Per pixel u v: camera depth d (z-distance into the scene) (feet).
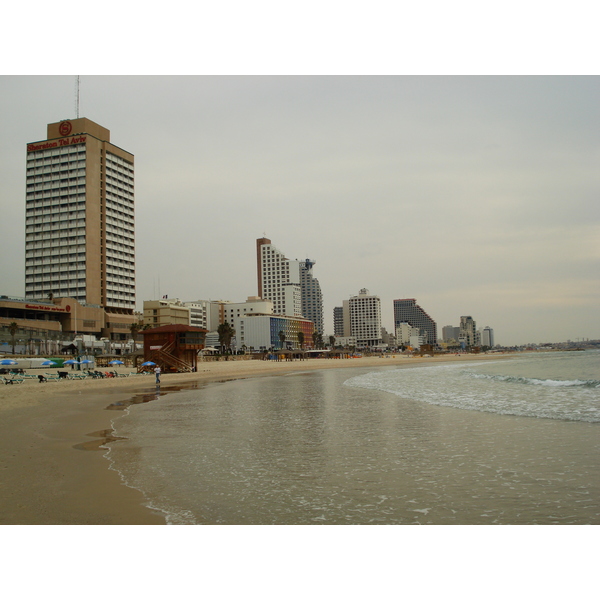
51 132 547.08
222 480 45.24
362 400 120.57
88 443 64.85
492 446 59.16
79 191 528.63
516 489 41.19
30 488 42.78
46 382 175.52
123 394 148.05
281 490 41.93
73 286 519.60
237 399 129.18
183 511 36.81
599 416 83.41
